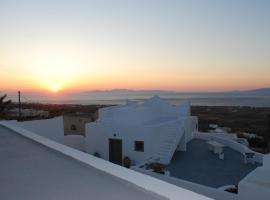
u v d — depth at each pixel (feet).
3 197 11.49
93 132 51.06
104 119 53.11
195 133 62.44
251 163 40.19
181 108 61.52
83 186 12.32
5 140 26.61
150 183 11.28
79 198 11.00
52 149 20.83
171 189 10.35
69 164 16.37
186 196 9.48
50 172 14.82
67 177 13.79
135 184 11.32
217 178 33.78
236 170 37.14
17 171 15.24
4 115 77.00
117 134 47.52
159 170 34.91
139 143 44.88
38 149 21.70
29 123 44.70
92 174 14.03
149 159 41.55
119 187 11.78
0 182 13.38
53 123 49.44
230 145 51.21
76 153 18.66
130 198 10.50
